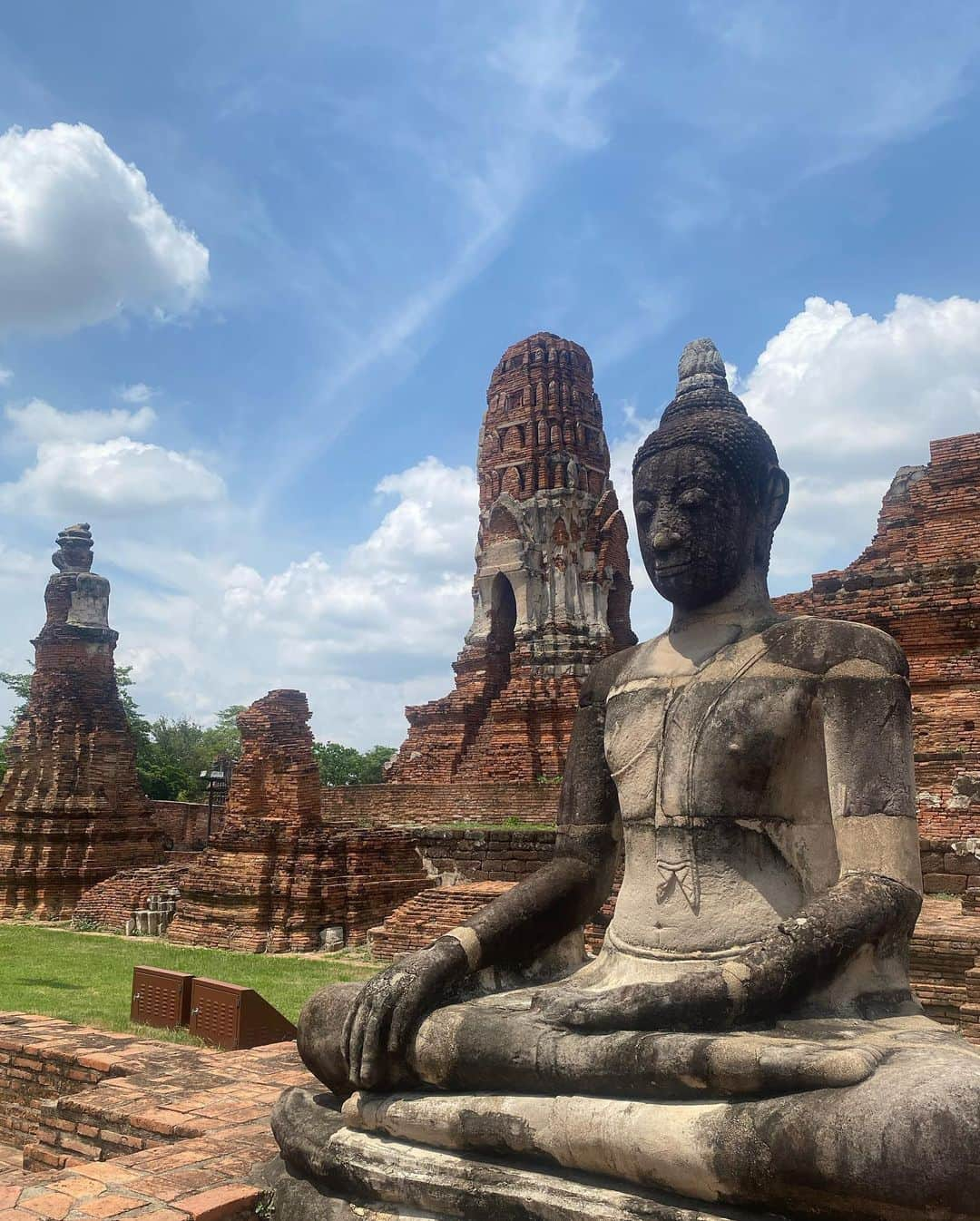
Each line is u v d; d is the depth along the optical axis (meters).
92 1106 7.55
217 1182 5.61
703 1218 3.90
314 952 21.61
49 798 30.72
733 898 5.00
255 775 24.45
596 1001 4.55
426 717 35.97
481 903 18.33
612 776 5.92
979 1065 3.66
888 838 4.79
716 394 6.01
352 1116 5.09
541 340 36.69
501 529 35.91
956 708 18.83
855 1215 3.61
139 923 25.41
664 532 5.63
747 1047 4.02
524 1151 4.47
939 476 22.52
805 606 20.97
